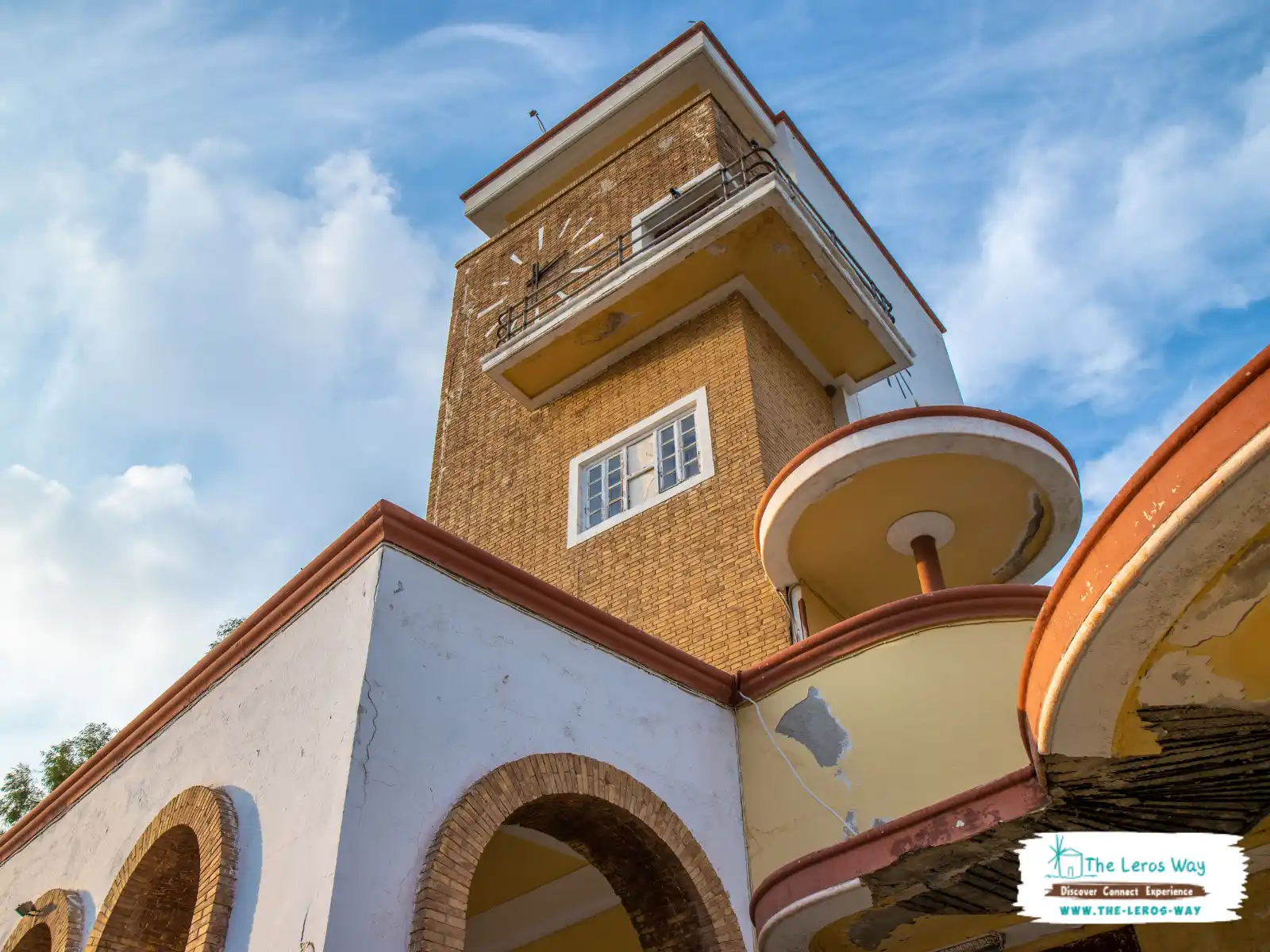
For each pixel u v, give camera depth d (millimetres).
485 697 7715
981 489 10828
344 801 6477
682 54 18969
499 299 19109
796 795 9039
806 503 10812
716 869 8695
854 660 9258
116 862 8750
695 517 13555
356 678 7066
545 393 16859
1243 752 5648
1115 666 5273
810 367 16328
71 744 20266
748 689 9914
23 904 9266
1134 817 6234
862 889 6961
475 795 7133
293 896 6430
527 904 10969
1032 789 6113
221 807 7465
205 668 8891
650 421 15047
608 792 8156
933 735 8484
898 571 11906
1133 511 4898
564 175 20422
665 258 14781
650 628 12977
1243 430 4406
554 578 14508
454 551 8070
